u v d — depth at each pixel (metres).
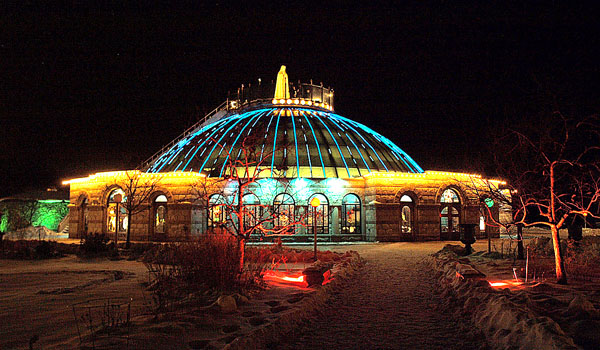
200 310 8.84
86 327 7.98
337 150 41.94
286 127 42.88
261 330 7.53
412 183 38.06
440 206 39.28
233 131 42.00
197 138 43.34
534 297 10.60
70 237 41.81
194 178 36.34
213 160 40.00
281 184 36.38
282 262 20.22
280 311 9.22
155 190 36.62
